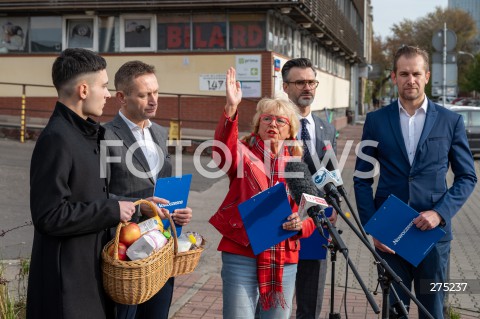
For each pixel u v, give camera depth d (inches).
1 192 442.6
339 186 153.6
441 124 176.2
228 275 159.2
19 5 794.8
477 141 802.2
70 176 126.6
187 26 799.1
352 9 1663.4
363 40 2116.1
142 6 780.6
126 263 126.5
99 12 804.6
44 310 126.3
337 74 1505.9
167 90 807.7
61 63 130.3
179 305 240.4
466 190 172.7
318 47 1205.1
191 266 157.2
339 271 295.0
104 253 129.4
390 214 166.7
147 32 806.5
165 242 135.3
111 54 808.3
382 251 174.1
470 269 301.9
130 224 135.5
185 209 157.8
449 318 215.2
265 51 785.6
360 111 2283.5
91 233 129.1
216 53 794.8
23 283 229.5
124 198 152.6
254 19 788.0
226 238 159.9
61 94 131.1
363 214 179.3
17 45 826.2
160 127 178.1
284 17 880.9
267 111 160.6
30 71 824.3
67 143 126.0
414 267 177.2
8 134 726.5
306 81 196.7
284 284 159.5
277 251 155.8
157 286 132.3
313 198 146.2
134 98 166.1
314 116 200.8
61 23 816.9
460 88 2957.7
